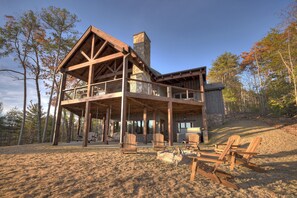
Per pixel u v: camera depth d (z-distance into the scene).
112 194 2.66
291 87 15.80
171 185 3.20
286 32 13.41
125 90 8.62
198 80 15.27
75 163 4.56
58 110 10.49
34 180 3.18
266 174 4.21
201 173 3.70
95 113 14.90
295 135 9.96
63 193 2.62
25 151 6.74
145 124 11.26
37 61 18.67
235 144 5.57
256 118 17.77
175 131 15.32
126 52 9.08
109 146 8.77
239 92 29.34
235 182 3.57
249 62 26.89
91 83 9.95
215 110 14.85
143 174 3.75
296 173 4.34
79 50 11.21
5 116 32.00
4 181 3.08
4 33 16.27
